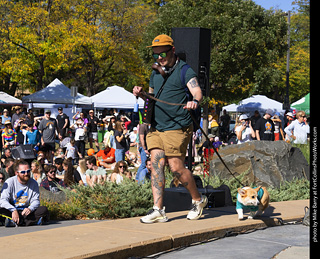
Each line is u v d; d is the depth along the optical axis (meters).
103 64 47.44
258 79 33.09
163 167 5.69
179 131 5.52
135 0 45.34
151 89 5.78
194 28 8.48
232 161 10.34
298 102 36.59
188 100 5.55
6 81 51.91
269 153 10.38
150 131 5.70
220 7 32.72
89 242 4.81
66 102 30.09
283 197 9.24
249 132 17.42
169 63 5.50
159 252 4.98
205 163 10.97
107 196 7.95
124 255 4.66
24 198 7.17
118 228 5.47
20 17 37.72
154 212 5.78
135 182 8.54
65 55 40.56
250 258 4.83
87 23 42.38
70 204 8.12
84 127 19.39
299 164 10.84
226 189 7.51
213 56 31.70
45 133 17.69
